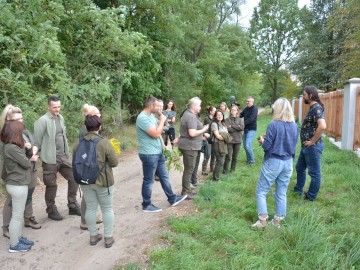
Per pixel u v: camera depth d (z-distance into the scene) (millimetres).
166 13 13859
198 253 3428
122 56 10211
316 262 3199
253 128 7531
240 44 28422
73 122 8516
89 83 9242
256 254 3449
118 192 6066
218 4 25125
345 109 9078
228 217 4320
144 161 4609
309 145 4824
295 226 3787
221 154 6074
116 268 3320
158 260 3371
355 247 3441
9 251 3691
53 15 7520
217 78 25391
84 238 4051
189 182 5184
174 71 19109
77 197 5648
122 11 8852
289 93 41656
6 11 6004
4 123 3461
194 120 4898
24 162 3488
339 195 5223
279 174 4059
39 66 7117
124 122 15328
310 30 34781
